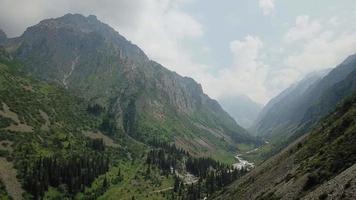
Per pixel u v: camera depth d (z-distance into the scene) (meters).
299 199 72.88
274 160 153.25
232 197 147.38
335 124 116.06
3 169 184.75
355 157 72.81
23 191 176.62
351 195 53.59
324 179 73.75
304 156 110.81
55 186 196.88
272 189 101.19
